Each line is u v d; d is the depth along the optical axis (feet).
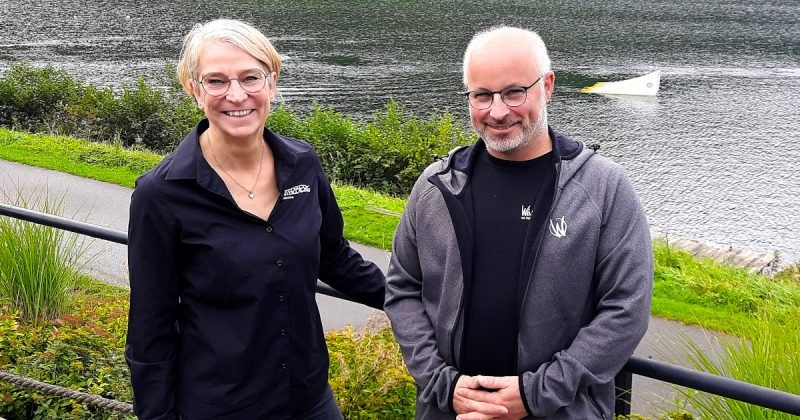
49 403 12.43
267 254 7.72
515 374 7.63
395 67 131.13
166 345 7.95
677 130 98.43
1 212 11.69
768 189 74.95
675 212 68.08
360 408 10.89
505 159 7.75
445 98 107.34
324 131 47.52
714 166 82.69
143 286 7.75
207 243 7.63
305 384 8.15
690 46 172.65
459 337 7.78
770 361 10.94
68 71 109.09
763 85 130.82
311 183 8.13
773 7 257.14
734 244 60.54
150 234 7.66
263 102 7.74
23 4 184.03
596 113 106.52
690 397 10.85
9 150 42.52
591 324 7.33
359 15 201.87
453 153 8.09
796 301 24.71
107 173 38.93
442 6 229.66
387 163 45.70
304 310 8.00
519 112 7.44
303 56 139.13
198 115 53.67
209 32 7.61
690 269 27.30
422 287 8.18
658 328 21.49
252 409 7.89
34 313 16.26
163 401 7.91
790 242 61.00
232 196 7.73
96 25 161.38
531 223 7.45
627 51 164.55
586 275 7.40
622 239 7.32
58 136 49.62
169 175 7.56
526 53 7.47
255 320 7.74
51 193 35.06
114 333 14.67
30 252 16.29
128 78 104.94
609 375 7.29
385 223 31.86
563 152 7.61
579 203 7.39
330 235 8.70
